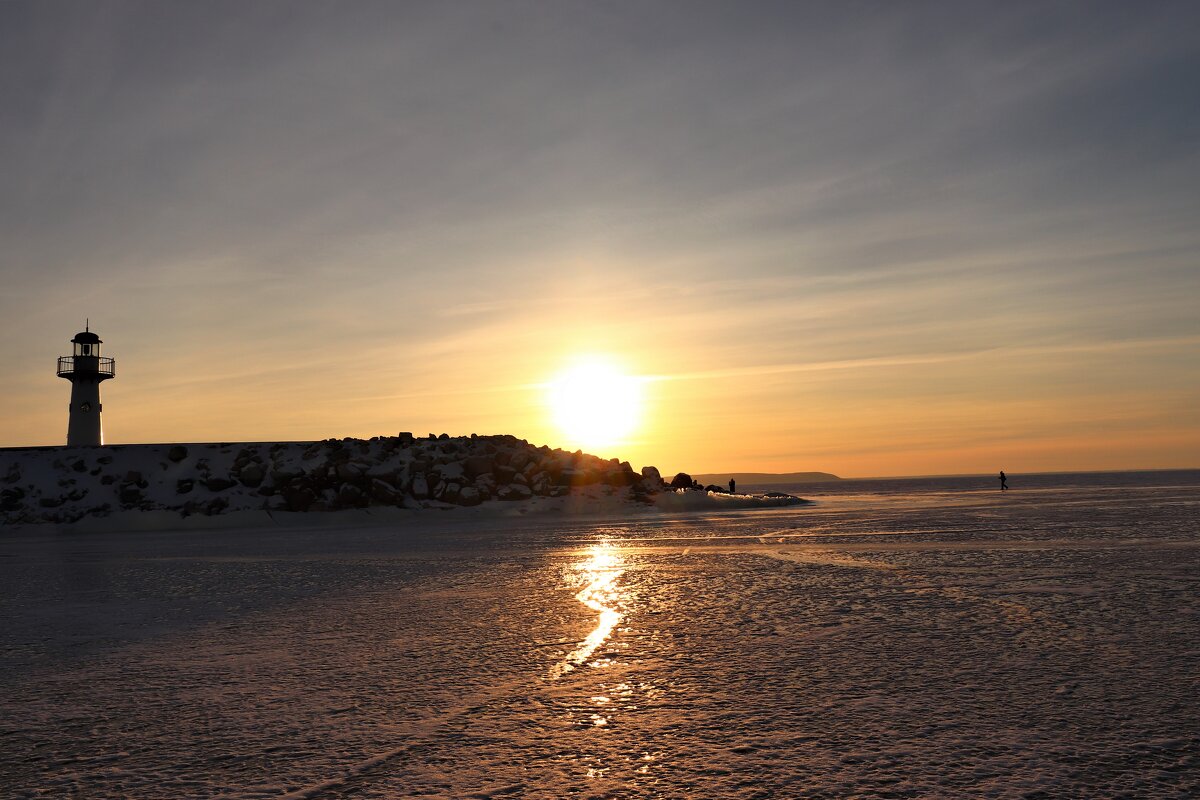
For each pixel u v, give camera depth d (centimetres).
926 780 514
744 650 905
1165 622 1012
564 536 2953
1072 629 980
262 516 4569
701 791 506
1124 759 544
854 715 652
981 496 6744
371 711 695
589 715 670
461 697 732
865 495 8500
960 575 1530
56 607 1418
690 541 2573
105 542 3500
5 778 555
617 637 992
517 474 5291
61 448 5509
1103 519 3144
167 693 775
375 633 1058
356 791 518
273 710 705
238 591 1562
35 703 751
